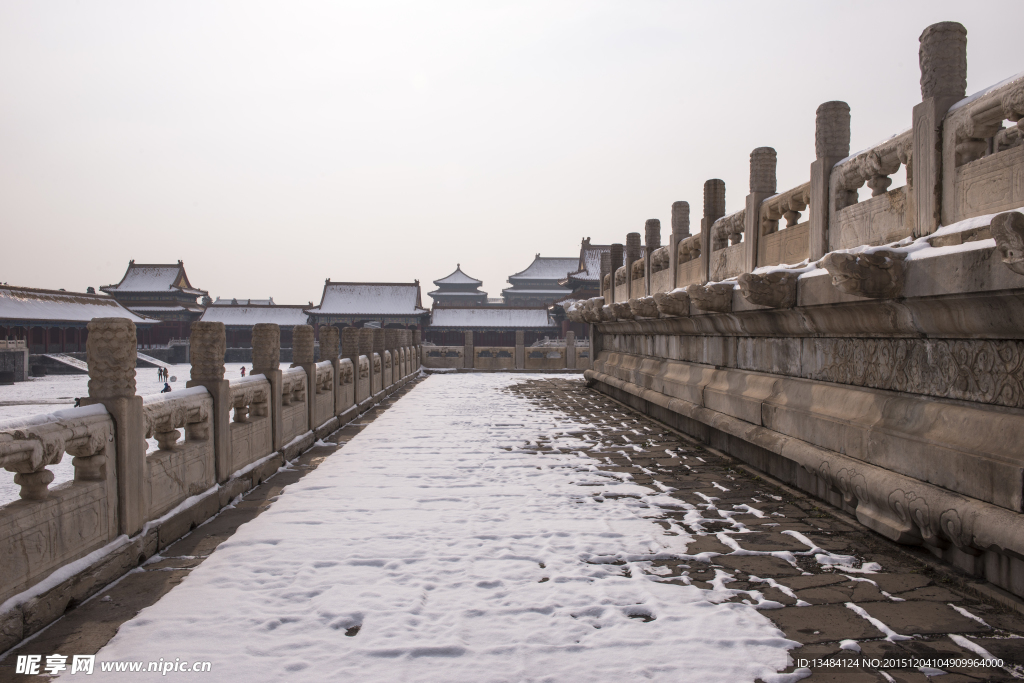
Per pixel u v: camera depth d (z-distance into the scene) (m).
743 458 7.75
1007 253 3.17
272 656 2.98
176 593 3.73
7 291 57.56
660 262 12.79
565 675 2.81
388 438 9.64
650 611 3.48
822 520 5.26
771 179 8.02
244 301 141.25
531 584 3.87
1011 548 3.37
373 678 2.79
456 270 118.06
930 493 4.14
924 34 4.76
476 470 7.29
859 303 5.04
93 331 4.14
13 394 38.53
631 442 9.19
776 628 3.27
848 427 5.32
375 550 4.49
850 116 6.26
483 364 27.92
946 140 4.56
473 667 2.88
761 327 7.42
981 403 4.04
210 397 5.71
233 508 5.72
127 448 4.17
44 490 3.46
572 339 27.72
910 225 4.95
